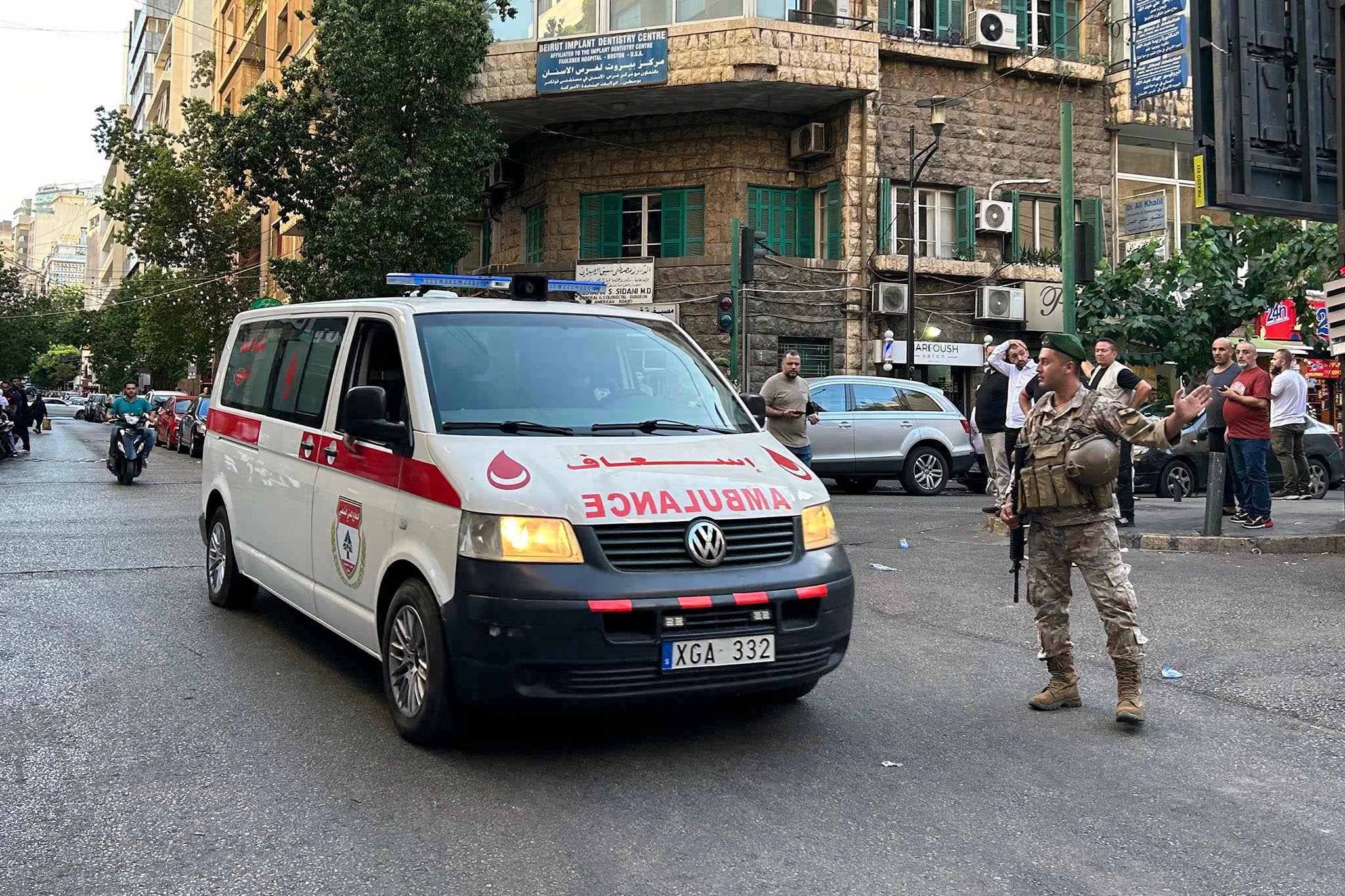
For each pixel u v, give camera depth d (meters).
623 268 23.97
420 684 4.61
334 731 4.85
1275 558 9.52
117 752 4.56
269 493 6.41
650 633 4.24
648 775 4.34
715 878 3.39
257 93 22.86
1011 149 25.14
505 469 4.49
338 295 22.05
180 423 29.08
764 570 4.48
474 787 4.18
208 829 3.76
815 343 23.88
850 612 4.77
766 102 23.36
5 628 6.79
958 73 24.58
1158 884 3.39
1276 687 5.69
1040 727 5.06
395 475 4.91
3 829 3.75
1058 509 5.17
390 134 21.95
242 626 6.95
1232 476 12.39
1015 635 6.90
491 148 22.91
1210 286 16.14
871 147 23.48
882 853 3.60
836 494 17.48
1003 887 3.35
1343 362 10.66
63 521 12.36
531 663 4.16
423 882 3.35
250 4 40.81
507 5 23.39
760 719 5.12
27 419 28.53
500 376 5.19
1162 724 5.11
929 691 5.64
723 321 20.31
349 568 5.28
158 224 38.62
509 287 6.29
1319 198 11.71
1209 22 11.52
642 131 24.28
